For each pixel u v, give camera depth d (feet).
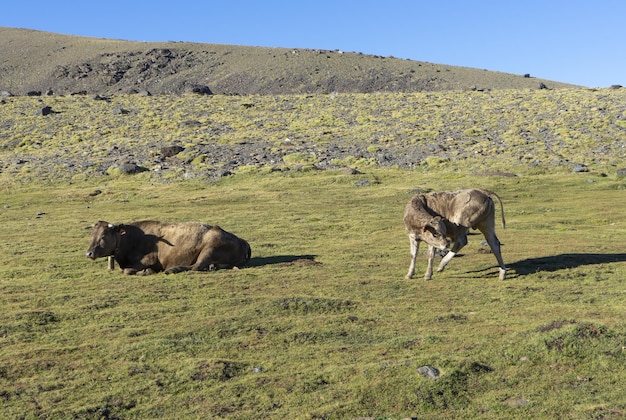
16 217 112.78
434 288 50.62
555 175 152.66
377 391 29.32
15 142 225.76
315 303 44.21
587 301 45.27
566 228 89.66
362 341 36.81
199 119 256.11
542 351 32.27
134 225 58.39
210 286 51.08
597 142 186.80
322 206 119.85
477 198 53.36
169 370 32.58
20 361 33.83
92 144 217.36
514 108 242.78
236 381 31.14
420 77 645.92
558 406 27.32
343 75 636.07
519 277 54.54
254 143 208.03
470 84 635.66
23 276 59.06
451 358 31.81
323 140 209.46
